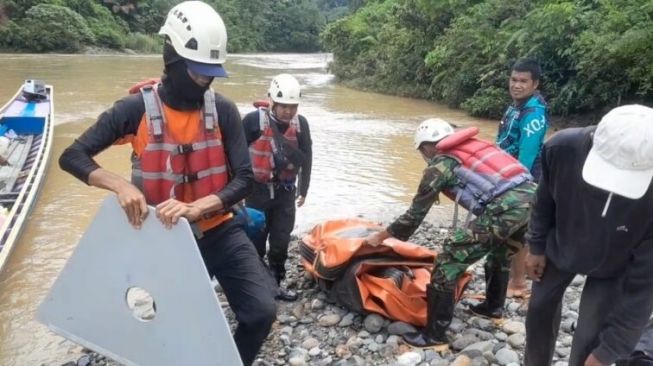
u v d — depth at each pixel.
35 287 5.23
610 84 15.05
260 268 3.16
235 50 66.12
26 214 6.37
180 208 2.67
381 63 25.09
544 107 4.61
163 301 2.76
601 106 15.77
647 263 2.47
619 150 2.20
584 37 14.31
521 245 4.12
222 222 3.10
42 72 26.52
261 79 27.48
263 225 4.34
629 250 2.52
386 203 8.15
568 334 4.21
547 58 16.61
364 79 26.31
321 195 8.43
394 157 11.19
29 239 6.37
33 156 9.07
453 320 4.41
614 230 2.50
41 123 11.16
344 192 8.63
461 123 16.92
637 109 2.28
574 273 2.81
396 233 4.06
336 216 7.48
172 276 2.70
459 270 3.88
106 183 2.75
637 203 2.39
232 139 3.02
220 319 2.62
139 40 49.97
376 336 4.14
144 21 54.25
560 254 2.79
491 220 3.81
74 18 45.19
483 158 3.94
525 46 16.78
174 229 2.64
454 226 4.41
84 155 2.82
